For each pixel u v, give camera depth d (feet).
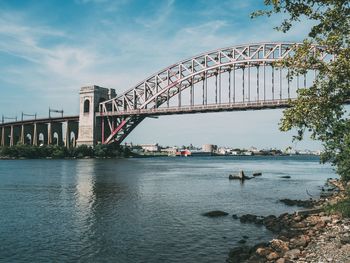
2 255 70.23
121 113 557.74
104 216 106.52
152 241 79.56
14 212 112.57
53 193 156.66
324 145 103.71
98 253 71.41
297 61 58.80
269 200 139.03
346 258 54.54
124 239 81.20
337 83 55.98
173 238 81.92
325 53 59.77
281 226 87.76
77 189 171.53
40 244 77.36
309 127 58.03
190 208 120.26
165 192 161.79
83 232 87.40
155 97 539.29
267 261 59.36
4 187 178.81
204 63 491.31
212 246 75.56
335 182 185.37
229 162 595.06
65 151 574.97
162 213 111.04
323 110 56.80
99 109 606.14
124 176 248.93
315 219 85.46
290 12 58.65
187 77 502.79
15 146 583.58
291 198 145.28
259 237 81.71
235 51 460.55
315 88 57.62
